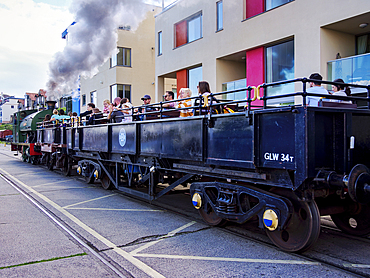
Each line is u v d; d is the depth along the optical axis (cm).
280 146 340
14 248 389
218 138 421
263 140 359
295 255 369
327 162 346
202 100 485
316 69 995
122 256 368
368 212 416
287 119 334
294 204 360
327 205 405
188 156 472
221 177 426
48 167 1228
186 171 492
